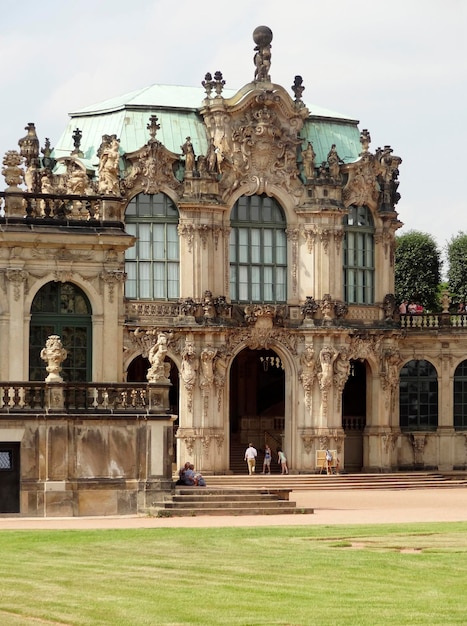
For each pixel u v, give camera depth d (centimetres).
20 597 4378
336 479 10769
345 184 11481
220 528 6347
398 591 4506
